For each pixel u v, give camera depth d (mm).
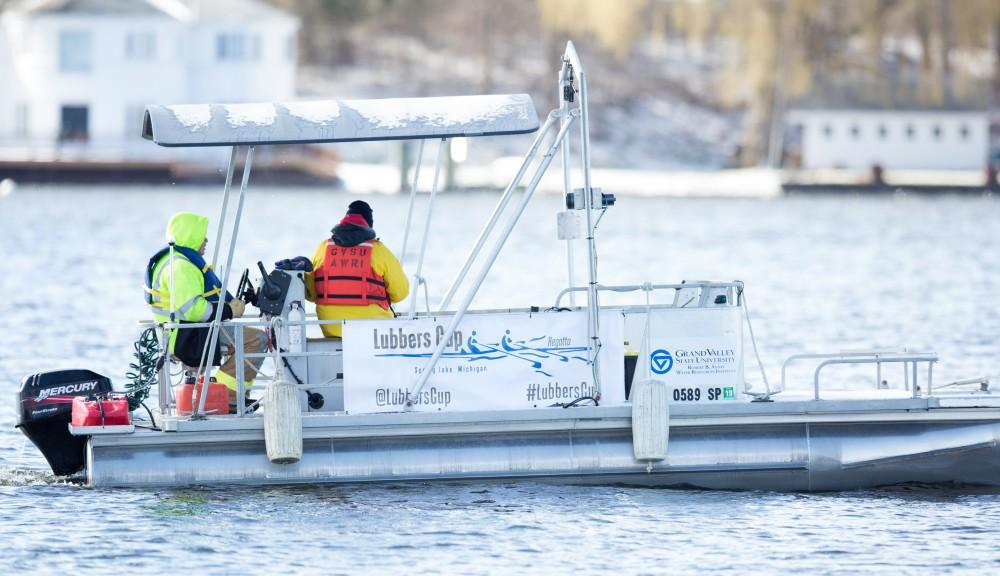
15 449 57906
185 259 48625
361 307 49031
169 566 42125
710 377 49344
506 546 43875
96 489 48062
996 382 76000
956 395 50969
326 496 47750
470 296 48344
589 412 48438
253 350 50031
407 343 48219
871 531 45656
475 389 48469
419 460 48500
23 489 49500
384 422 47906
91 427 47344
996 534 45469
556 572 41875
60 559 42625
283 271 48219
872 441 49281
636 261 163375
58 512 46531
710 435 49062
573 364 48719
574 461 48812
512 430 48594
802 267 156125
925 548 44188
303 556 42938
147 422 49938
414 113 47531
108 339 92688
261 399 50344
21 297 117375
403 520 45906
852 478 49344
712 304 49812
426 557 42938
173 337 48875
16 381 75375
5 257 157000
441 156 51531
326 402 49250
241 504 47031
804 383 75688
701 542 44469
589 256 48531
